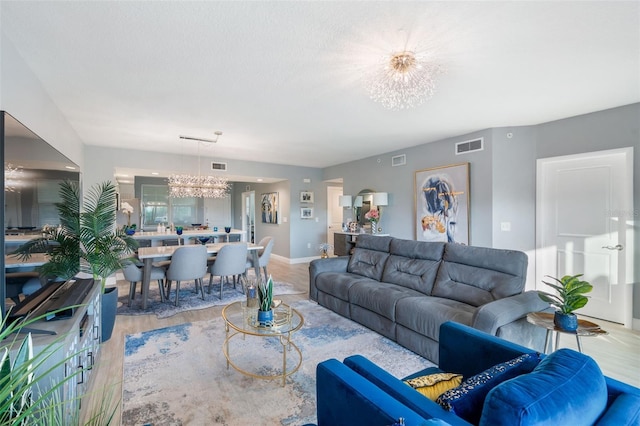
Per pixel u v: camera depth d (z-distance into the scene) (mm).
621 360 2605
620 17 1827
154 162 5723
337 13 1785
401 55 2246
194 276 4176
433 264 3305
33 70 2428
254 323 2426
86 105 3207
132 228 5035
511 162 4188
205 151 5730
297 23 1875
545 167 4016
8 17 1777
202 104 3252
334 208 8234
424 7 1732
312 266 4219
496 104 3314
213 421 1855
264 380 2291
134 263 4027
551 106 3385
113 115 3547
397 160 5664
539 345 2449
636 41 2088
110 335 3045
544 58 2322
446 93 2998
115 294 3121
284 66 2426
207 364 2527
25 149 2027
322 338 3012
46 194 2389
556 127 3900
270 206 8586
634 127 3291
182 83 2725
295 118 3756
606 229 3539
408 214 5469
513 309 2256
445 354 1741
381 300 3031
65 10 1728
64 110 3330
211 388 2193
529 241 4121
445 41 2082
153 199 9336
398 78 2613
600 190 3586
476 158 4426
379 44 2121
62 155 2979
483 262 2910
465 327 1721
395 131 4402
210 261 4844
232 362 2555
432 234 5020
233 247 4484
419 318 2641
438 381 1311
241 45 2121
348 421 1160
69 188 2912
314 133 4469
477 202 4422
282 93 2963
